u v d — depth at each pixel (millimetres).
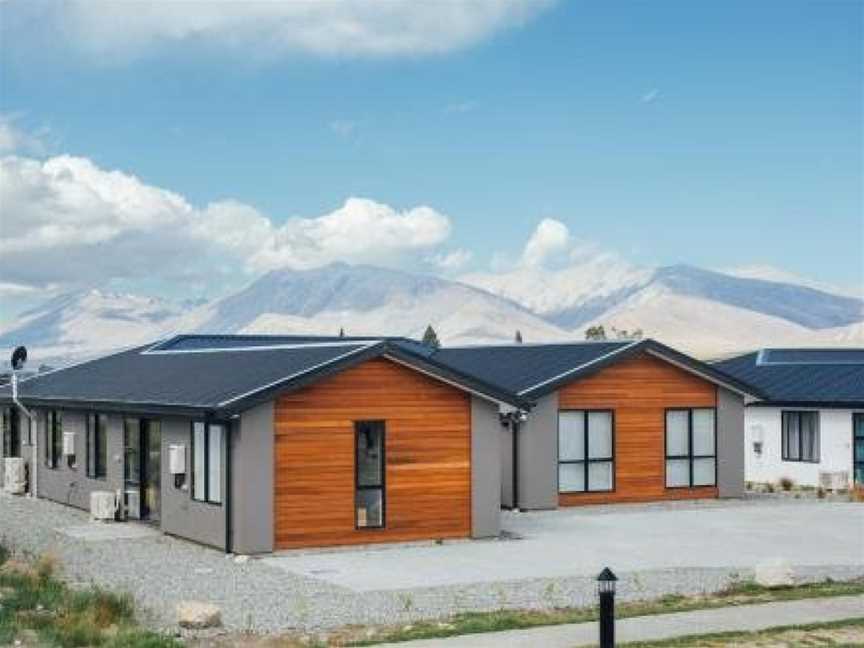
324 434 23484
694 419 32188
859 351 45594
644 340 31312
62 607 16953
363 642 14930
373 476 24000
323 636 15508
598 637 14891
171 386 27000
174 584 19578
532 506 29938
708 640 14695
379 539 23922
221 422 23016
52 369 39469
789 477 38875
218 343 37594
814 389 38406
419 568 21172
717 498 32344
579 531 26141
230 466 22969
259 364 26094
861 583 19391
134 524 27234
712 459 32406
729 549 23375
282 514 23000
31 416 33812
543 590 18766
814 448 37969
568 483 30672
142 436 27641
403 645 14578
